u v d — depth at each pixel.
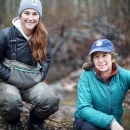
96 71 2.98
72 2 22.80
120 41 10.00
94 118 2.82
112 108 2.96
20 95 3.07
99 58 2.94
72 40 14.12
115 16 10.20
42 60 3.11
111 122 2.77
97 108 2.98
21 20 3.04
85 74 3.05
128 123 3.87
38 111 3.06
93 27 11.73
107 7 10.85
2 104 2.95
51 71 12.05
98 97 2.96
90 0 20.80
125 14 9.30
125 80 2.98
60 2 23.25
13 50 2.99
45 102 3.01
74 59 13.42
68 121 3.65
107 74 2.97
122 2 9.34
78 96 3.00
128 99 4.65
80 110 2.91
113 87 2.95
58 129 3.43
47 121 3.55
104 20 10.77
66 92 7.12
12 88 3.01
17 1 17.67
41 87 3.08
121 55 9.45
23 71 3.02
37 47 3.01
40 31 3.05
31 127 3.19
